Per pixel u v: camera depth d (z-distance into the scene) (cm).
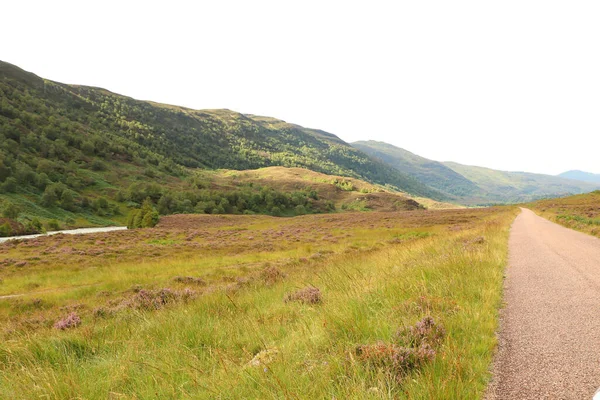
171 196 14950
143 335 620
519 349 422
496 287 736
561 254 1298
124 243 3947
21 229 7231
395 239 2952
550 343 434
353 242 3203
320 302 730
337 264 1352
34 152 17300
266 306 795
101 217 12688
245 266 2119
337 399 295
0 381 430
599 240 1766
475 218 5916
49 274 2122
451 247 1377
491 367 378
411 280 739
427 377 312
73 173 16325
